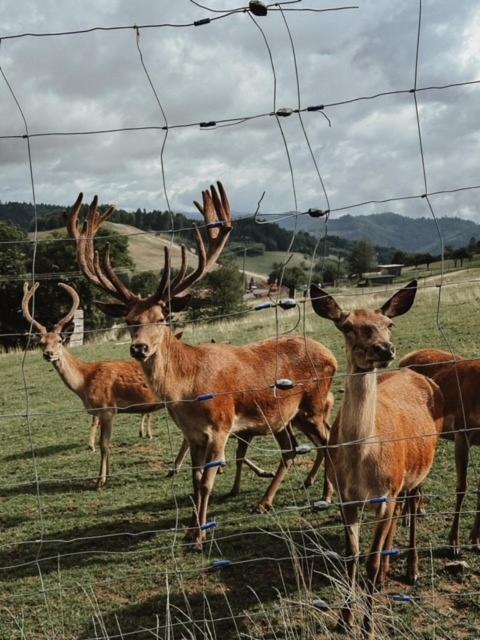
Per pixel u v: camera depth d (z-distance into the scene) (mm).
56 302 27125
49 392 14227
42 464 9328
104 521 7004
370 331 4527
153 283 24422
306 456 8398
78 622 4973
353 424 4570
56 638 4793
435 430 5613
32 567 5988
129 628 4863
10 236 27469
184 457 9078
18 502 7836
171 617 4941
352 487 4637
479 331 12961
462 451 5930
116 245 31453
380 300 16875
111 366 8953
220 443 6500
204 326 19000
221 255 6715
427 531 5902
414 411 5379
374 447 4586
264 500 6832
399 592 4996
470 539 5652
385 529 4641
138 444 9891
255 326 17969
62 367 8883
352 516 4699
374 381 4586
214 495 7410
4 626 5000
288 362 6973
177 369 6387
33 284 5680
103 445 8469
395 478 4703
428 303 16781
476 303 15914
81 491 8078
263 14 3775
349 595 4164
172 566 5734
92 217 6398
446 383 6227
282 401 6867
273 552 5824
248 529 6348
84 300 27234
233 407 6609
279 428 6914
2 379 16359
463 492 5504
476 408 5938
